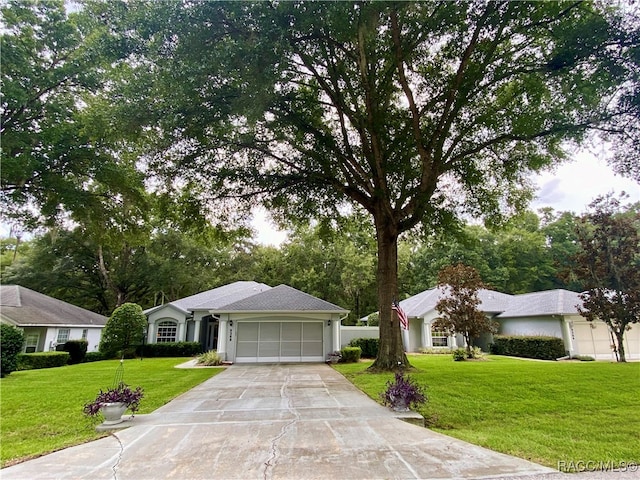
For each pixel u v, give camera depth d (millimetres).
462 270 17016
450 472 4254
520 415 6918
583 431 5957
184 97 9117
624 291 13469
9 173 14781
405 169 12445
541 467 4422
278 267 39406
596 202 14188
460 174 13484
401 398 7168
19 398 8906
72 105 16953
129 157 16250
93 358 20859
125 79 9852
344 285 35375
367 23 8523
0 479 4227
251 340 18031
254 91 8672
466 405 7562
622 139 10133
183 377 12609
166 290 36000
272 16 7910
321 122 13453
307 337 18266
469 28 9789
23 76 15797
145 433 5957
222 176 12812
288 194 14648
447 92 11133
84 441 5668
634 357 18797
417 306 24078
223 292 26266
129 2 8586
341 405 7836
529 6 8797
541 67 9852
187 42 8289
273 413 7184
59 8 16047
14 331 13531
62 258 32094
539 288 35969
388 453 4895
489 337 22031
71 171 17359
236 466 4492
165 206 13281
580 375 10227
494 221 14789
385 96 11758
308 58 10078
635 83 8859
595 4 8852
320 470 4336
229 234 15180
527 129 10656
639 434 5789
